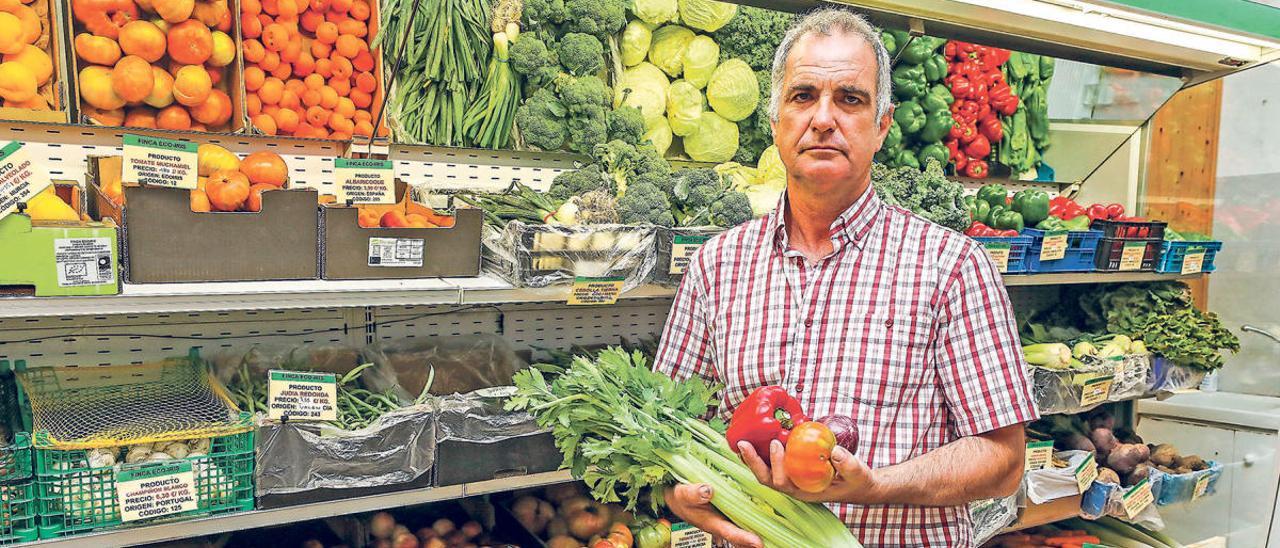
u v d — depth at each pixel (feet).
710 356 6.18
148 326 7.68
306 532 8.04
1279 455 10.78
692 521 5.32
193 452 6.04
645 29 9.26
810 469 4.28
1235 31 8.13
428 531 8.00
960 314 5.24
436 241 6.83
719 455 5.19
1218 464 11.49
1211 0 7.93
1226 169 11.89
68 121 6.56
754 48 9.66
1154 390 10.90
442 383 7.51
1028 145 12.20
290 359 7.50
